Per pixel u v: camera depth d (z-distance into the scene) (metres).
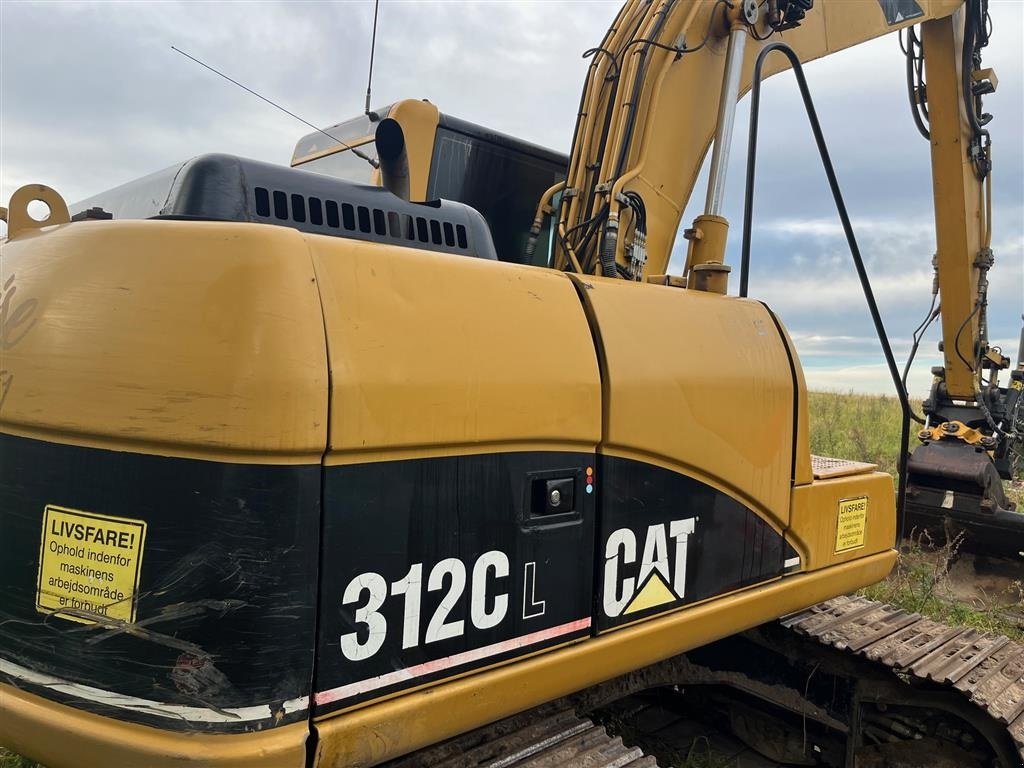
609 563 1.86
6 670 1.47
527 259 3.18
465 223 2.22
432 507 1.53
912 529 5.45
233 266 1.38
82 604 1.40
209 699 1.33
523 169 3.46
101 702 1.38
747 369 2.23
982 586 5.24
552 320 1.76
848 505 2.65
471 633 1.60
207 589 1.33
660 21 2.91
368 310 1.46
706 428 2.08
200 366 1.34
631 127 2.86
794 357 2.42
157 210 2.01
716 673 2.95
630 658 1.90
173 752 1.32
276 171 1.94
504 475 1.65
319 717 1.40
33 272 1.55
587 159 2.96
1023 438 6.83
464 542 1.58
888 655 2.75
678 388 2.00
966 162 5.09
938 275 5.33
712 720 3.50
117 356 1.39
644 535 1.94
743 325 2.28
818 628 2.95
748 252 2.71
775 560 2.36
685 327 2.08
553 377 1.72
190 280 1.39
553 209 3.18
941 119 4.96
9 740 1.44
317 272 1.41
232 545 1.33
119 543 1.38
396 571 1.48
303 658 1.37
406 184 2.27
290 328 1.35
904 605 4.79
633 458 1.91
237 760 1.31
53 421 1.43
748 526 2.25
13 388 1.49
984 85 5.07
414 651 1.52
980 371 5.53
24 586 1.46
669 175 3.10
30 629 1.45
